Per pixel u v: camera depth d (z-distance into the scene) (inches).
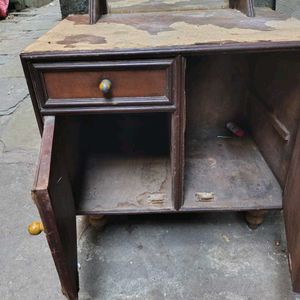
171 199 34.3
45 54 24.9
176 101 27.0
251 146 42.8
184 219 41.3
